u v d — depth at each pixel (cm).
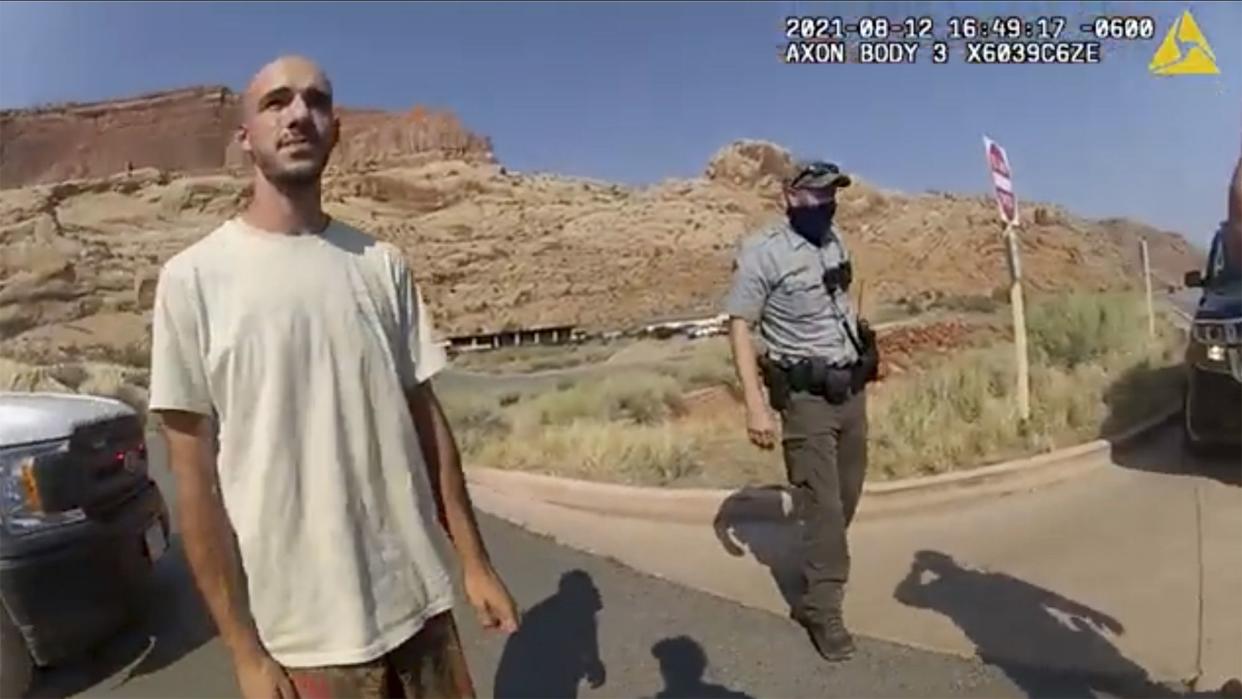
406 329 176
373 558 167
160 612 353
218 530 160
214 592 161
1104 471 381
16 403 326
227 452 160
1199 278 382
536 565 393
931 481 397
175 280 158
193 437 159
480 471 451
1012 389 408
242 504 160
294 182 162
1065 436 390
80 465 314
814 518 338
